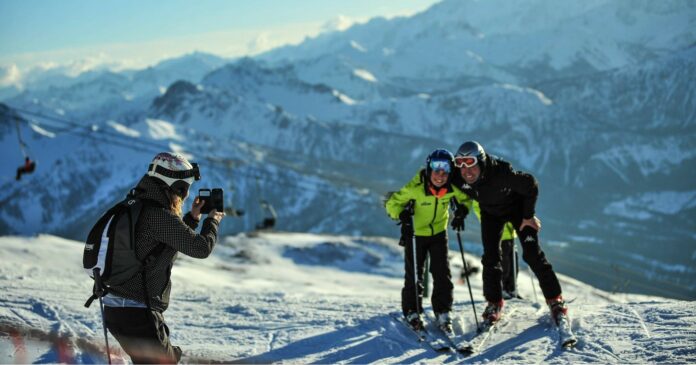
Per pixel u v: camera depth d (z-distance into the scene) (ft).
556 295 18.88
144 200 12.80
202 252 12.79
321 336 20.17
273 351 18.70
